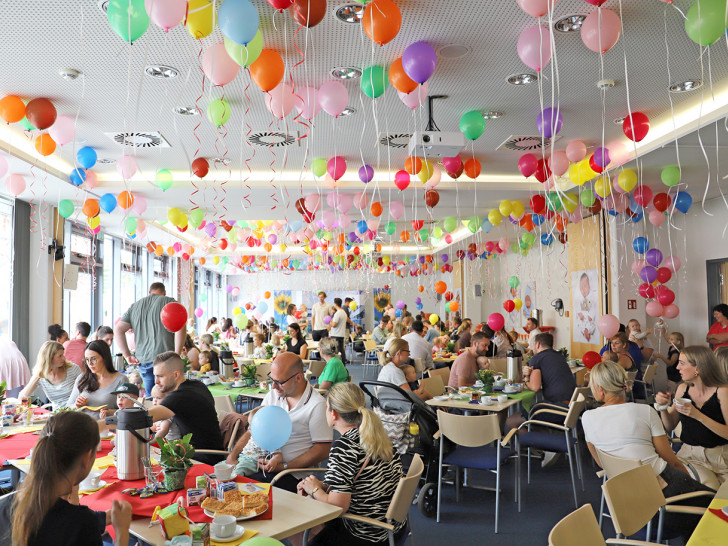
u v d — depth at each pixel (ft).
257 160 22.18
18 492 5.87
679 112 17.01
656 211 23.03
